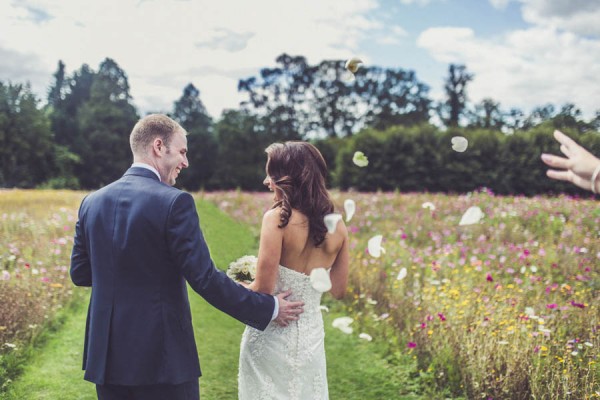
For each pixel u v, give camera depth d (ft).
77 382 11.97
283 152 7.19
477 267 17.46
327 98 170.30
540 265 19.34
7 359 12.16
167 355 6.25
